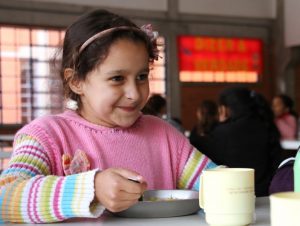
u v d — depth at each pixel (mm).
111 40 1041
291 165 1094
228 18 7898
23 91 6523
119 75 1049
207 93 7684
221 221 764
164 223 858
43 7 6637
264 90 8164
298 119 5582
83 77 1100
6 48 6453
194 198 977
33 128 1112
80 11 6867
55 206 863
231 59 7891
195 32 7656
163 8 7477
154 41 1138
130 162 1181
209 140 2508
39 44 6625
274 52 8203
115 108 1081
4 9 6430
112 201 823
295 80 8086
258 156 2447
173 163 1251
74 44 1107
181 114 7500
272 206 608
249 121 2502
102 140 1171
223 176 763
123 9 7199
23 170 1000
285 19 8023
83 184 855
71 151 1125
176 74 7477
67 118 1179
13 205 893
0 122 6398
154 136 1252
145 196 1063
